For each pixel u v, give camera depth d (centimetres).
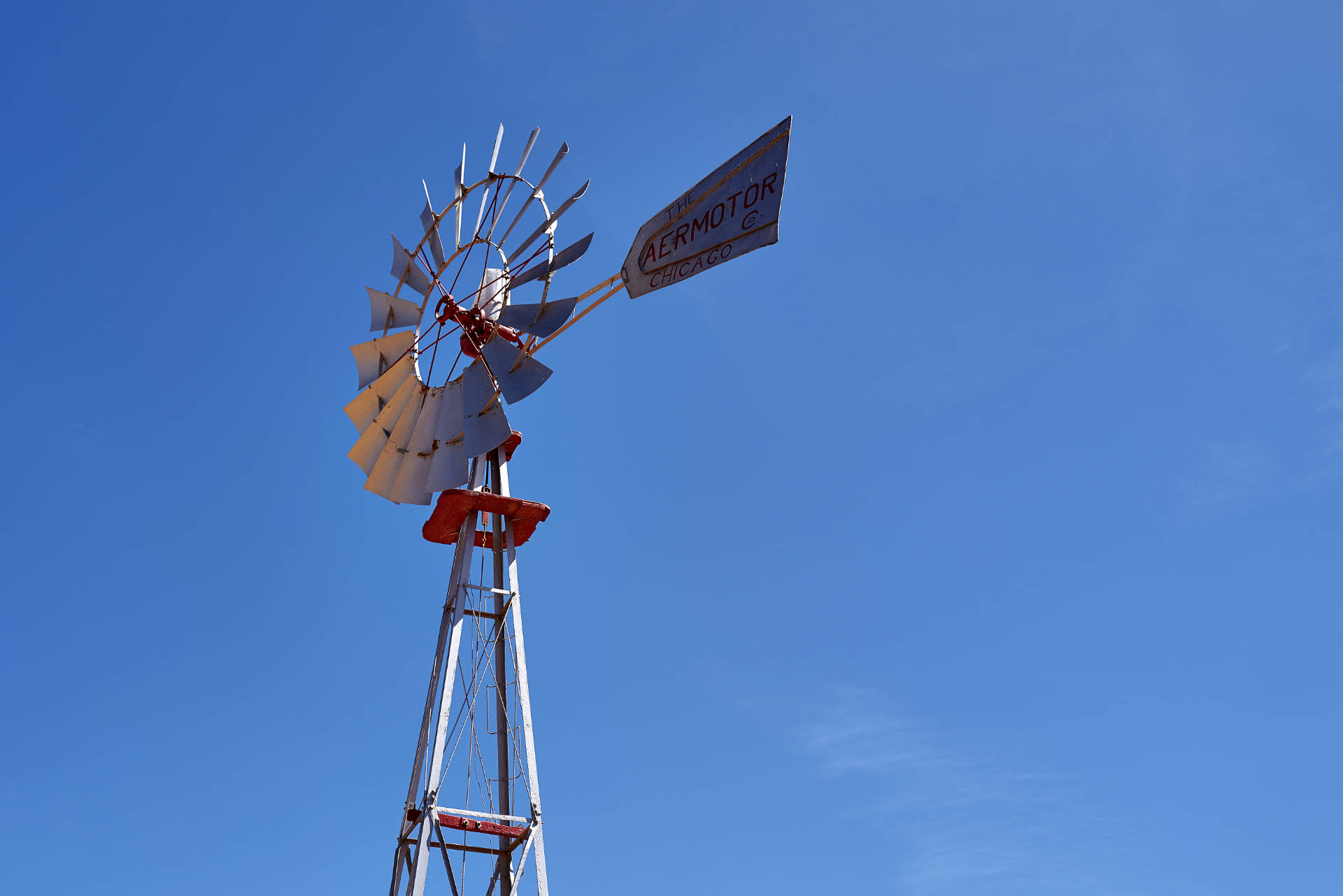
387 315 2261
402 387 2230
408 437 2194
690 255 1777
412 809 1881
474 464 2202
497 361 2094
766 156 1719
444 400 2188
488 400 2064
